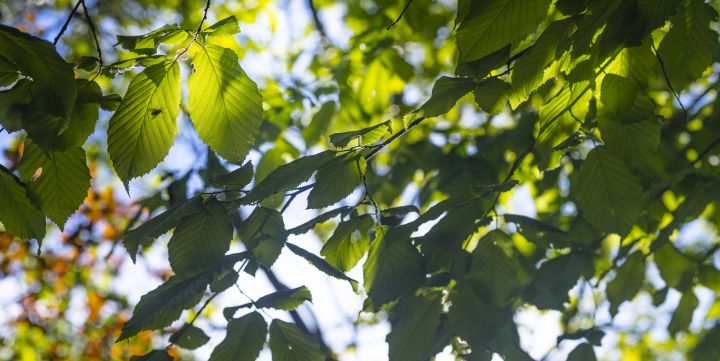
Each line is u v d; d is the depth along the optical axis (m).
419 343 1.80
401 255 1.56
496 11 1.07
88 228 4.98
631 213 1.66
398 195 3.40
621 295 2.32
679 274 2.49
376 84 3.42
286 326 1.55
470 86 1.35
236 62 1.20
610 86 1.36
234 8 4.30
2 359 5.66
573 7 1.15
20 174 1.21
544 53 1.27
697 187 2.21
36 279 5.38
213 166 2.49
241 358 1.48
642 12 1.11
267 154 2.79
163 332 5.01
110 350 5.55
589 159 1.65
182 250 1.33
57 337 5.71
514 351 2.08
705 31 1.45
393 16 3.62
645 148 1.52
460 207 1.52
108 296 5.61
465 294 1.75
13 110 1.15
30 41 0.97
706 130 3.24
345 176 1.46
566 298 2.14
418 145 3.38
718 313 3.58
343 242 1.57
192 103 1.23
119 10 4.50
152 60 1.17
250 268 1.49
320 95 3.45
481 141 3.29
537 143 1.71
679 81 1.54
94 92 1.16
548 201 3.71
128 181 1.22
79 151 1.22
